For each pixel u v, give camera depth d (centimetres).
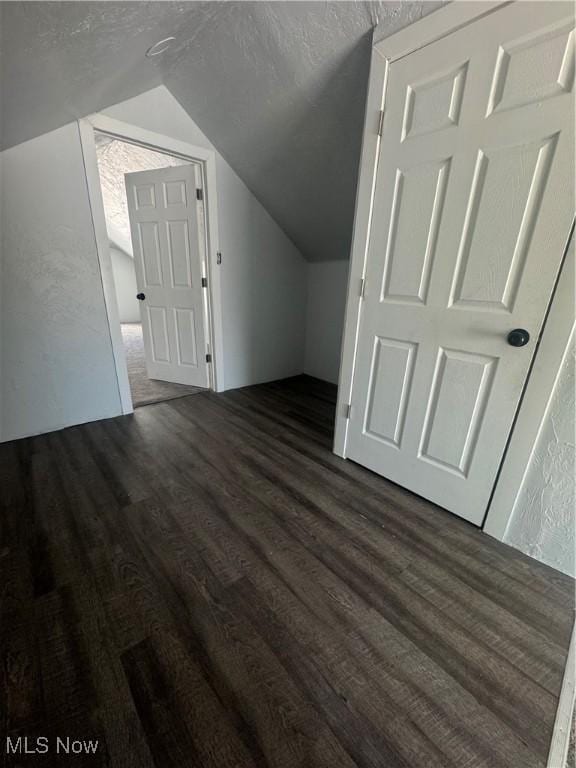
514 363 130
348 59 159
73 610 112
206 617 111
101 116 205
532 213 117
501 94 116
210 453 212
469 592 123
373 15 139
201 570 128
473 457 149
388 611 115
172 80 219
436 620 113
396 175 151
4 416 212
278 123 212
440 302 147
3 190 182
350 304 183
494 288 130
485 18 114
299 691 92
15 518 153
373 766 78
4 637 103
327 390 341
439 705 90
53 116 175
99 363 242
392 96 145
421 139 139
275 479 187
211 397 310
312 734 83
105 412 254
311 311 370
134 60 168
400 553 139
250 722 85
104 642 102
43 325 213
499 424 138
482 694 93
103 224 221
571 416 120
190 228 279
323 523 155
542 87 108
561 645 106
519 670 99
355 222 171
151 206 286
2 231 188
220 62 193
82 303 224
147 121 224
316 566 132
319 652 102
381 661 100
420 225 146
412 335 160
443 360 151
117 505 163
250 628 108
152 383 340
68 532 145
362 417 193
